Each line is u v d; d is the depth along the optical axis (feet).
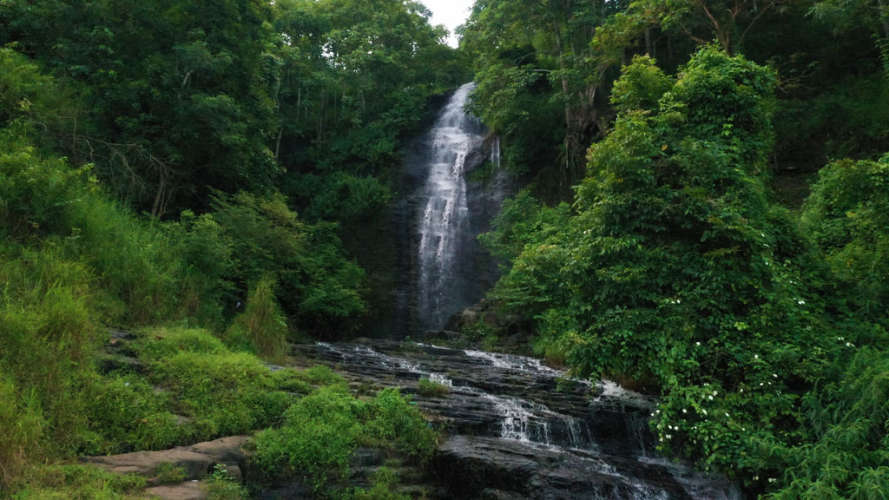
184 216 51.11
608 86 96.37
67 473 16.34
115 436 20.16
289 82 118.42
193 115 58.23
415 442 25.31
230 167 64.95
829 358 26.86
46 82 46.57
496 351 67.00
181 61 57.72
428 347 61.72
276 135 108.37
